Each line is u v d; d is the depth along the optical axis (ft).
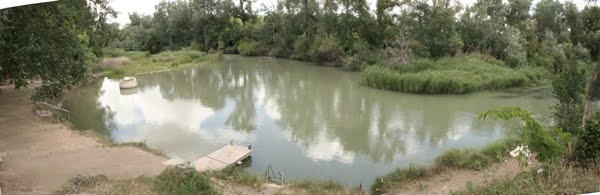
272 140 49.60
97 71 118.42
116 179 31.65
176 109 67.92
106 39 43.96
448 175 33.94
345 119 60.54
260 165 41.09
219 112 65.36
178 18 207.31
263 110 67.21
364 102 73.46
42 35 33.91
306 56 156.25
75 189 28.35
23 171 34.30
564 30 133.90
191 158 42.65
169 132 53.36
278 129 54.80
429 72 89.81
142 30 215.10
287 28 169.78
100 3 41.24
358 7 133.08
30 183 30.91
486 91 84.28
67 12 36.60
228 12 205.05
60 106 68.69
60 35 35.50
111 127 56.29
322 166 40.91
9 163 36.42
